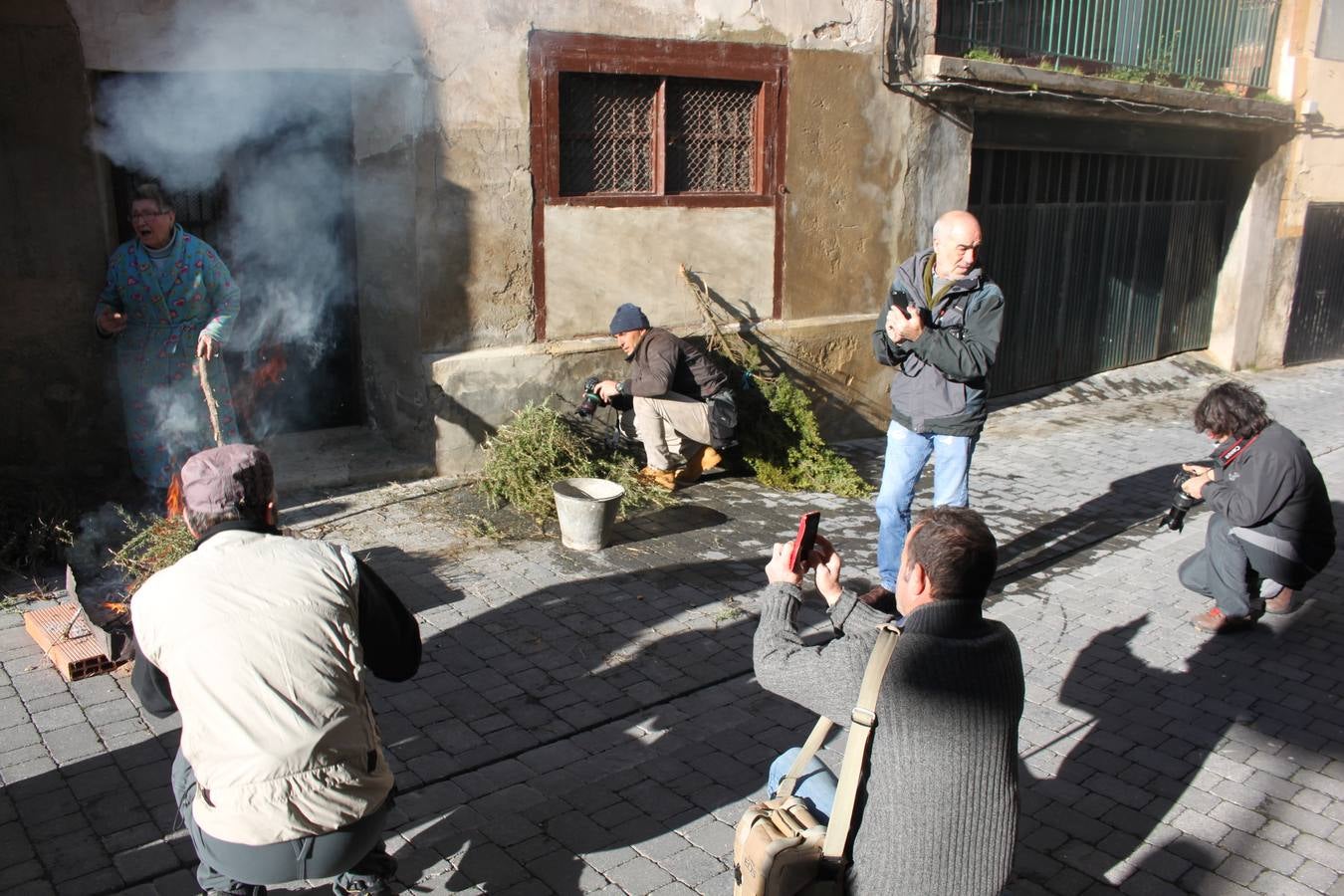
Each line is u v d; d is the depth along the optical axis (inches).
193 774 97.7
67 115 216.8
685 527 254.2
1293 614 220.1
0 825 132.0
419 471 266.1
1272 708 179.3
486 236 263.6
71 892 120.7
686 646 191.0
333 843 93.0
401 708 165.9
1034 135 400.8
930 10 339.6
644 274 294.2
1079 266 448.8
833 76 320.5
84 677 167.3
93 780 141.9
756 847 93.1
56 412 227.9
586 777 150.0
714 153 306.2
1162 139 461.4
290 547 97.3
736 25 296.7
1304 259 549.0
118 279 212.1
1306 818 147.9
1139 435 384.8
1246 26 491.5
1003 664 89.7
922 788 85.4
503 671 178.7
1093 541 263.4
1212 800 151.4
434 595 206.1
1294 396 478.9
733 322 315.9
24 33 209.6
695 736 162.4
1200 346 536.1
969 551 91.5
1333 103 530.6
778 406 296.7
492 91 257.0
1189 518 285.4
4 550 200.8
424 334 259.9
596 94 280.2
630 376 272.4
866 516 269.6
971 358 185.6
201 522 98.3
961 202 368.8
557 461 261.4
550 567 222.8
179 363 217.5
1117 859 137.4
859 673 89.6
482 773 149.7
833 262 335.9
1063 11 398.9
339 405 287.3
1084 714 175.2
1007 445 363.9
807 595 218.4
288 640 91.0
